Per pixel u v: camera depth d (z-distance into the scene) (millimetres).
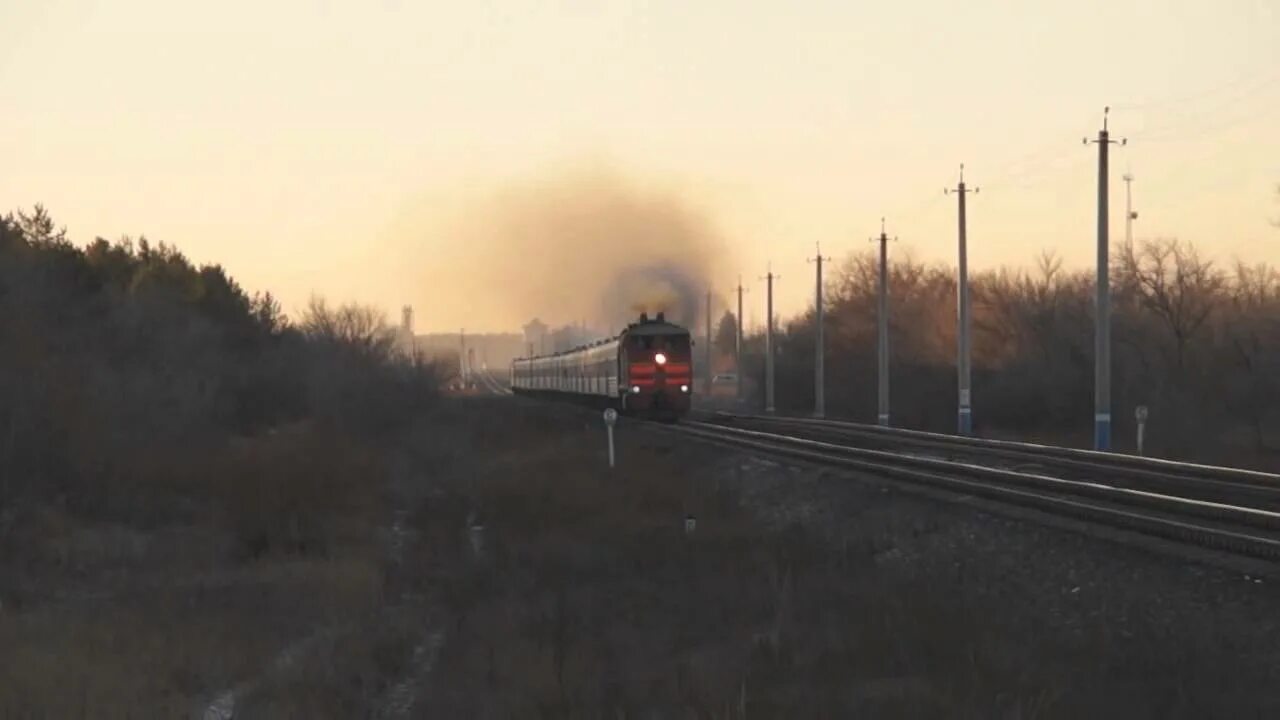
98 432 78812
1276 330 122688
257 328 191000
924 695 29094
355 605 52812
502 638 43844
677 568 53344
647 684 34812
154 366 121688
